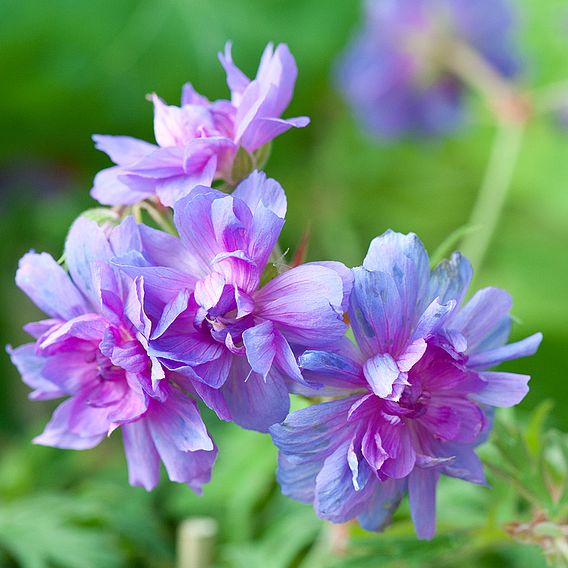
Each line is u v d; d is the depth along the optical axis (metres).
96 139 0.40
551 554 0.41
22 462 0.50
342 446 0.38
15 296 0.70
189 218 0.38
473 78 0.66
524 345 0.38
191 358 0.38
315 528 0.46
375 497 0.39
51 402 0.65
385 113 0.72
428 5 0.67
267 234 0.38
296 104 0.79
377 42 0.70
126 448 0.39
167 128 0.40
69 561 0.46
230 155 0.40
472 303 0.39
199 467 0.39
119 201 0.40
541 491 0.41
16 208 0.73
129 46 0.73
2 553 0.47
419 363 0.38
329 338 0.38
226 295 0.38
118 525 0.47
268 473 0.47
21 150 0.74
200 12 0.75
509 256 0.77
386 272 0.38
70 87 0.72
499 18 0.67
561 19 0.79
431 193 0.79
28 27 0.71
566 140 0.77
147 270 0.38
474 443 0.39
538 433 0.42
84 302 0.39
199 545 0.45
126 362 0.38
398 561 0.42
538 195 0.81
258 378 0.38
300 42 0.77
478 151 0.83
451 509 0.45
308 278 0.38
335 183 0.78
